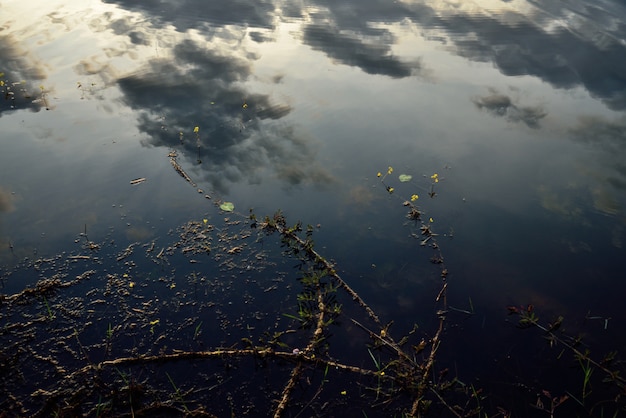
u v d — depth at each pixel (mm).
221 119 1848
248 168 1649
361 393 1100
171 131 1770
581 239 1479
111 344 1142
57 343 1133
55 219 1420
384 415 1066
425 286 1333
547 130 1902
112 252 1343
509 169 1717
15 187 1508
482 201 1589
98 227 1408
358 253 1405
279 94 2016
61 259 1312
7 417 1012
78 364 1102
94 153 1657
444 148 1792
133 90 1961
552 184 1663
